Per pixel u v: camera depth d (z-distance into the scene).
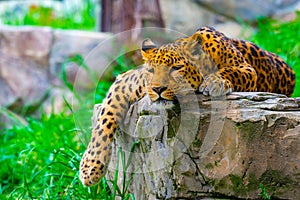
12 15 27.64
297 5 20.17
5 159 12.19
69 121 13.18
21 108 19.69
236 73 7.45
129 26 17.22
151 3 16.95
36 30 20.12
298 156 6.90
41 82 19.75
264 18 18.62
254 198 6.89
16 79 19.84
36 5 27.78
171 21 19.92
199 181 6.79
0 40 20.17
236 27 19.88
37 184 10.06
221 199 6.81
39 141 11.95
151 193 7.08
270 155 6.88
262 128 6.83
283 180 6.93
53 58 19.81
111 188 8.09
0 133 16.48
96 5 23.98
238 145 6.81
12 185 10.61
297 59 12.77
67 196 8.20
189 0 20.25
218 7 20.34
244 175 6.85
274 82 8.90
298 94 11.44
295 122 6.89
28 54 20.02
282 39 14.29
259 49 8.72
